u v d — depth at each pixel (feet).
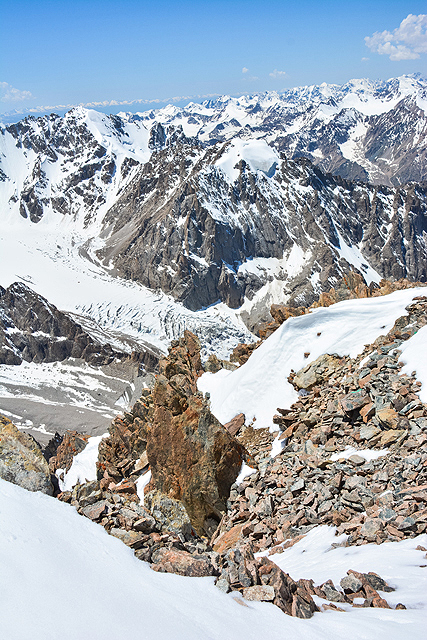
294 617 32.30
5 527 35.47
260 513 70.69
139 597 31.04
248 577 37.76
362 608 35.35
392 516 53.47
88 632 25.59
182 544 49.93
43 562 32.01
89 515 51.26
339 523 59.06
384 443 74.74
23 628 24.82
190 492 87.86
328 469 75.20
